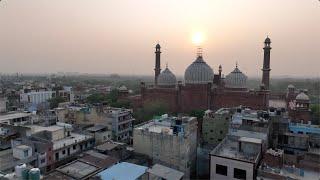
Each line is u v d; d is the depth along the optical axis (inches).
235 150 1679.4
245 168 1448.1
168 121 2191.2
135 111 3368.6
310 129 1995.6
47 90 5605.3
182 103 3609.7
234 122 2003.0
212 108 3464.6
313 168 1459.2
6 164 1455.5
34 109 3287.4
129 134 2824.8
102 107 2837.1
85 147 2009.1
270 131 1967.3
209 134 2358.5
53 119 2301.9
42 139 1748.3
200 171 2020.2
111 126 2605.8
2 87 7450.8
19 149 1539.1
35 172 1023.6
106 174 1306.6
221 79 3836.1
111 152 1766.7
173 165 1771.7
